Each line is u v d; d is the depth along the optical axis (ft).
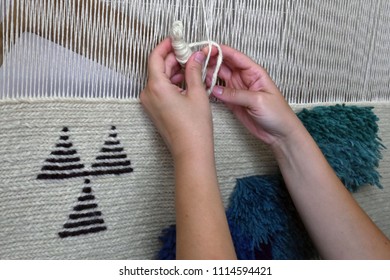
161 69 1.72
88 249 1.85
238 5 2.10
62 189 1.77
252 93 1.88
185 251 1.37
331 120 2.35
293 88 2.40
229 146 2.18
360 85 2.71
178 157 1.60
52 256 1.77
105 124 1.84
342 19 2.49
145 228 1.99
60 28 1.75
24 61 1.69
